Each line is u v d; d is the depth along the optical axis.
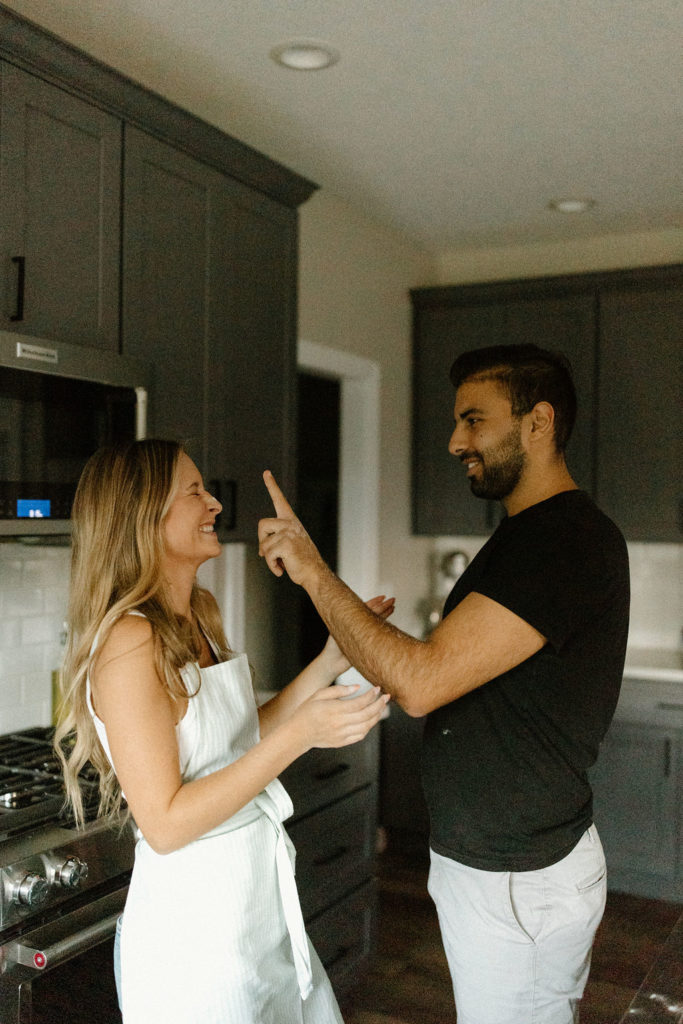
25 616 2.38
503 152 2.97
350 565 3.83
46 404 1.86
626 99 2.54
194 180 2.37
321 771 2.66
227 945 1.40
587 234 3.97
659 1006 1.30
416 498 4.18
